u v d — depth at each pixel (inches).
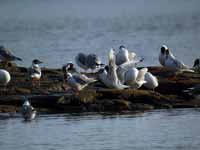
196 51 1918.1
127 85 1138.7
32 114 1031.0
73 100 1092.5
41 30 3016.7
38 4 6131.9
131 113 1071.6
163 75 1257.4
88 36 2549.2
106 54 1884.8
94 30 2928.2
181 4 5182.1
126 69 1154.0
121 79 1145.4
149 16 3954.2
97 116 1053.8
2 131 968.3
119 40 2348.7
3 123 1015.6
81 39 2407.7
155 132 942.4
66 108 1085.8
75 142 895.7
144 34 2605.8
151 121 1010.1
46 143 900.0
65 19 3927.2
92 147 874.1
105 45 2160.4
